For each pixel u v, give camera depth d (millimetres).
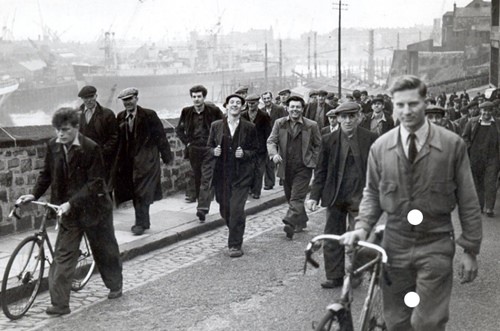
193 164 10148
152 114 8961
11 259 5781
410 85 3783
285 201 11875
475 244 3842
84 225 6004
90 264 7000
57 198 6047
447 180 3812
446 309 3889
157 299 6371
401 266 3924
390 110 18875
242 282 6906
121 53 167750
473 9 76812
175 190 12102
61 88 118875
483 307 5984
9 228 8727
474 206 3830
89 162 5965
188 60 140250
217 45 168250
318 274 7184
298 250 8297
